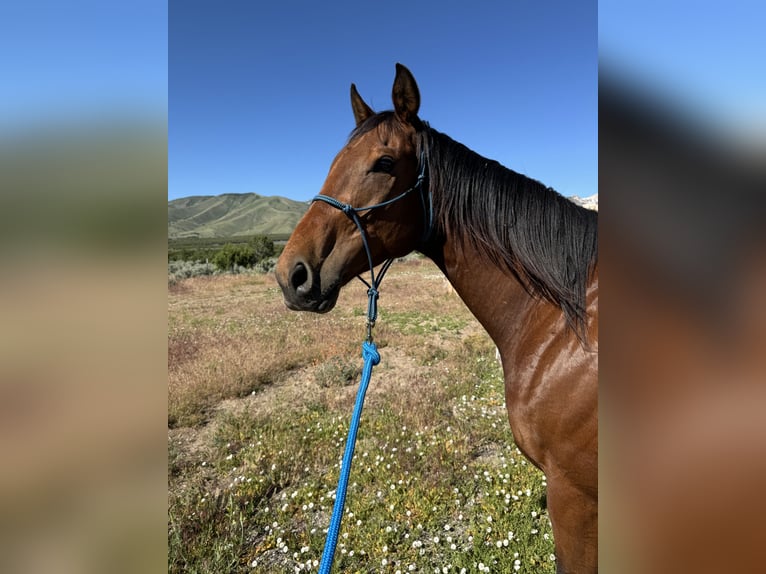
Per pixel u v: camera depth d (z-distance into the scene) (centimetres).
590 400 126
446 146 162
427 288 1374
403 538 228
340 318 889
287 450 319
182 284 1631
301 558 220
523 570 199
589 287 133
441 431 345
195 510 251
